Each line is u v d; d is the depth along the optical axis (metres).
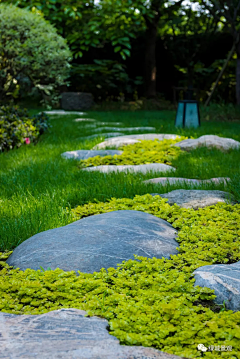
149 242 3.54
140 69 32.28
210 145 8.58
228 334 2.20
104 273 2.98
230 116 16.45
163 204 4.82
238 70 19.00
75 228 3.73
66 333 2.17
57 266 3.13
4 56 11.67
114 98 31.72
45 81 14.35
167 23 30.00
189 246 3.62
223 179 5.88
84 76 28.64
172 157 7.84
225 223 4.17
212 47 30.33
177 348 2.12
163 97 30.25
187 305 2.58
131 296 2.75
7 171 6.79
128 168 6.94
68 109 24.95
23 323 2.28
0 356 1.93
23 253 3.39
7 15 11.12
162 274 3.01
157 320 2.36
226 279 2.78
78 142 9.85
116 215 4.14
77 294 2.74
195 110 12.66
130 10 20.30
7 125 8.91
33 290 2.74
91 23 19.30
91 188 5.61
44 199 4.99
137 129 12.47
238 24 26.86
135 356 1.98
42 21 11.98
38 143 9.83
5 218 4.37
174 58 29.73
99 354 1.98
